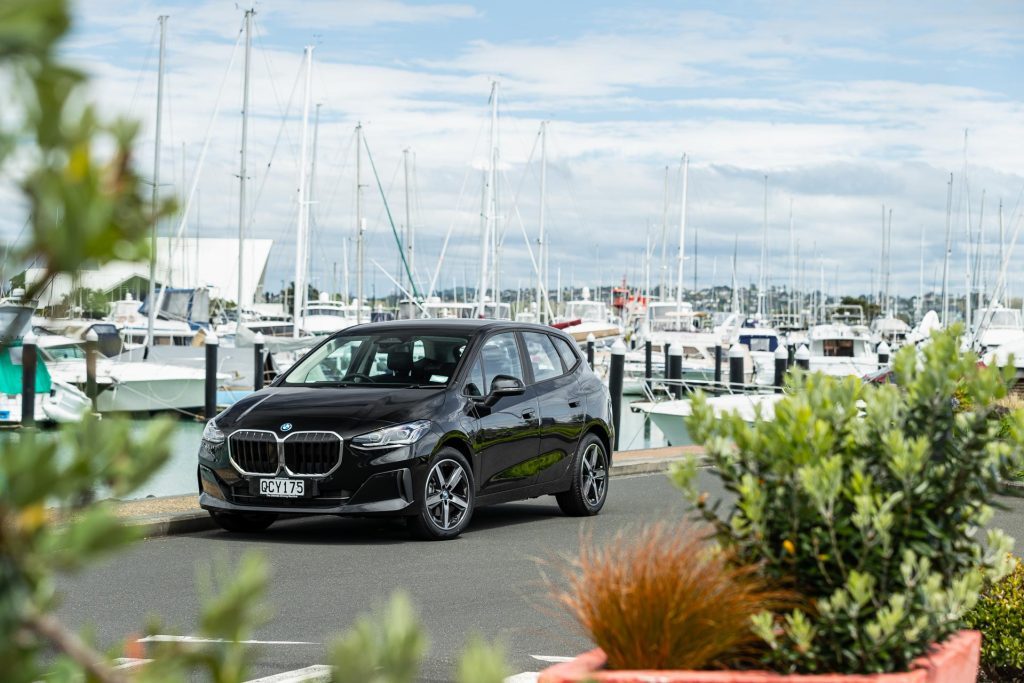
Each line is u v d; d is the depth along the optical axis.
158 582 9.55
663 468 19.23
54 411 27.34
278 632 7.88
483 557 10.92
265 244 78.44
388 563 10.59
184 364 40.72
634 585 4.44
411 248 71.81
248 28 47.12
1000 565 4.94
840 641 4.30
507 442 12.70
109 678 1.25
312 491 11.55
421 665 7.07
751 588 4.48
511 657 7.25
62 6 0.97
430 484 11.88
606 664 4.45
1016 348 23.22
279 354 47.69
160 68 48.19
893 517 4.46
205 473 11.95
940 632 4.48
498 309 61.25
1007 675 6.52
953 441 4.62
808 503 4.48
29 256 1.04
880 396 4.68
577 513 13.80
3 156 1.00
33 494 1.17
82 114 1.01
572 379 13.91
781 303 110.69
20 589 1.18
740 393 29.28
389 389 12.40
